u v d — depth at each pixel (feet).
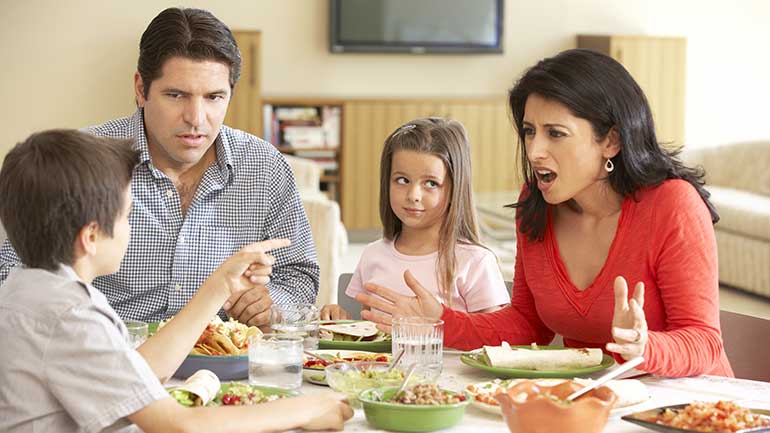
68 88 26.91
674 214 6.50
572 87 6.37
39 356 4.69
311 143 28.09
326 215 15.07
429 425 5.01
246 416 4.82
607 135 6.53
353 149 28.25
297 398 5.04
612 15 30.14
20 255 4.98
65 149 4.89
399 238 8.63
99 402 4.65
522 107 6.82
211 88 6.99
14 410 4.73
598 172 6.64
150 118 7.13
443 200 8.29
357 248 27.43
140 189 7.47
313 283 8.23
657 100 29.27
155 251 7.54
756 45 30.99
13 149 4.99
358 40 28.43
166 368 5.36
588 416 4.58
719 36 30.78
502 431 5.08
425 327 5.93
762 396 5.84
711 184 25.23
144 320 7.61
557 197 6.59
